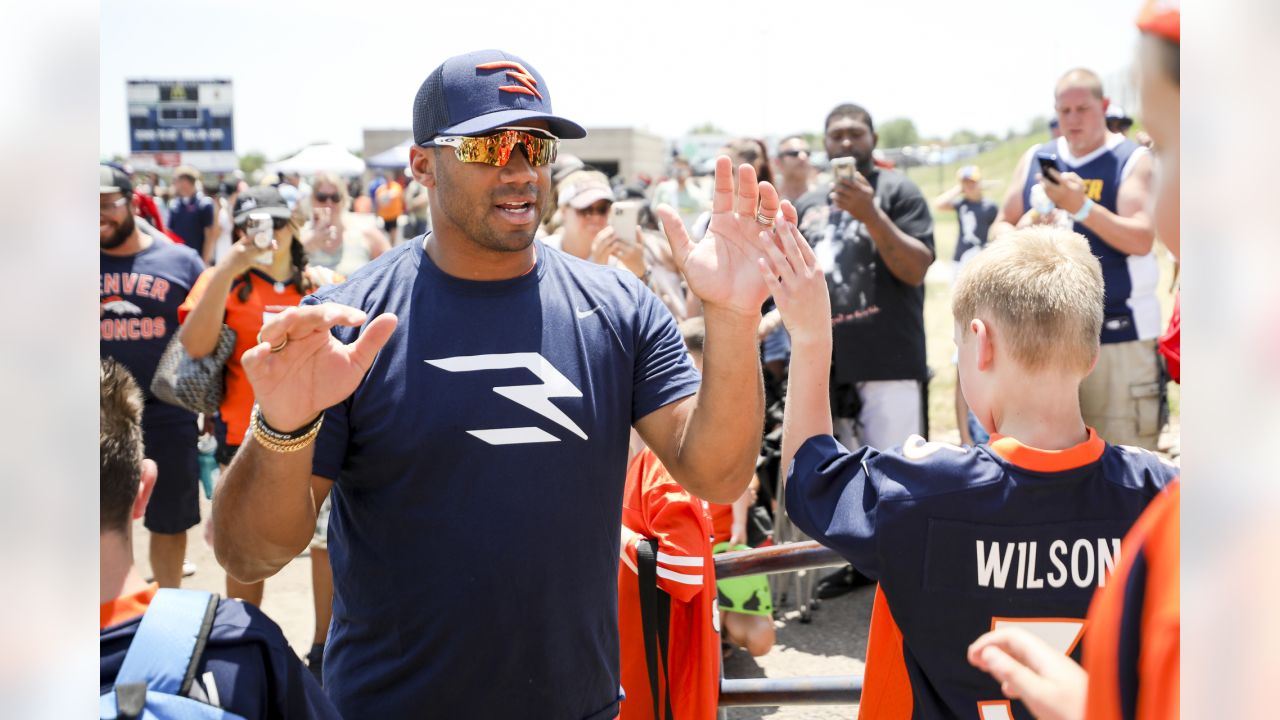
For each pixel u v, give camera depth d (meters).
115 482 1.30
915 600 1.56
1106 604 0.94
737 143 5.81
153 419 4.17
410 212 13.73
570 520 1.84
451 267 1.88
